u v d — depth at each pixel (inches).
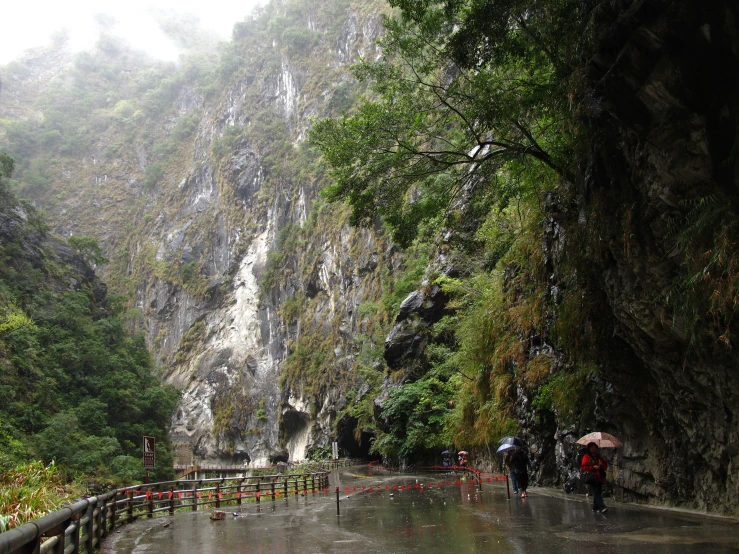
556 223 566.3
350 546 343.3
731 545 274.8
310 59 4586.6
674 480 433.7
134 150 6200.8
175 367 4183.1
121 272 5265.8
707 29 292.5
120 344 2748.5
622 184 379.9
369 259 2529.5
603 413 537.3
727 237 274.7
